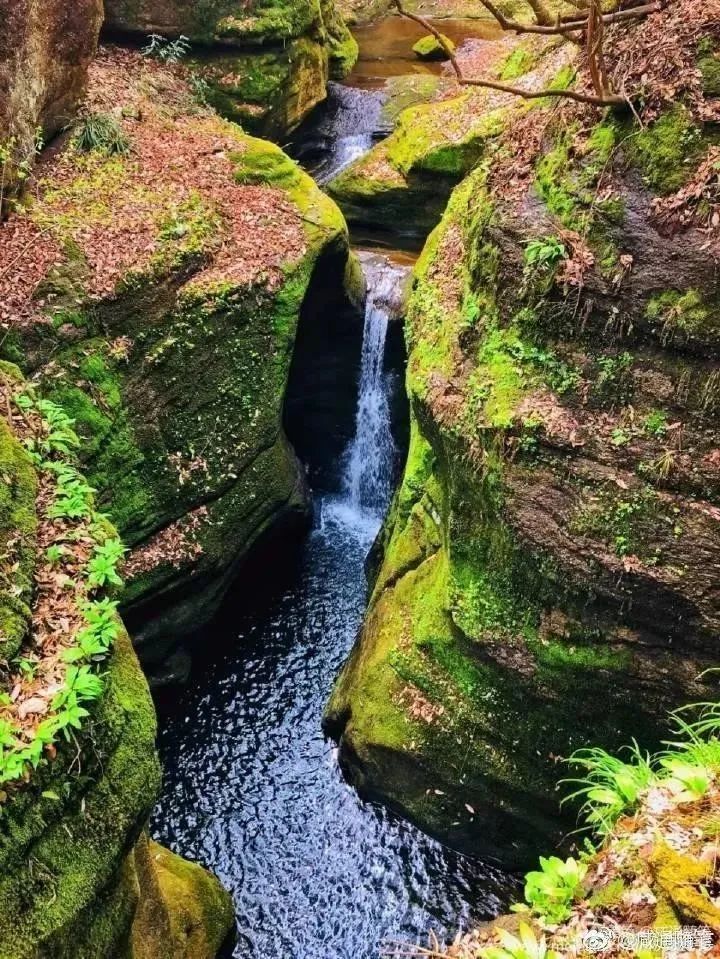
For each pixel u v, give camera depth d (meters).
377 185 12.86
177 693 9.26
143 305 8.34
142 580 8.47
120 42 12.59
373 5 20.28
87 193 9.05
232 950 6.79
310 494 11.75
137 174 9.66
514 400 5.86
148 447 8.43
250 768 8.38
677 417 5.32
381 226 13.29
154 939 5.24
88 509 5.24
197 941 6.08
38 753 3.72
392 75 16.98
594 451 5.53
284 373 9.74
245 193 10.22
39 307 7.68
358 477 12.58
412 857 7.34
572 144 5.85
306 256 9.77
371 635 8.18
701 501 5.25
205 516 9.08
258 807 7.98
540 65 11.30
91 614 4.48
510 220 6.09
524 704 6.34
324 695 9.14
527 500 5.75
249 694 9.21
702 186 5.16
